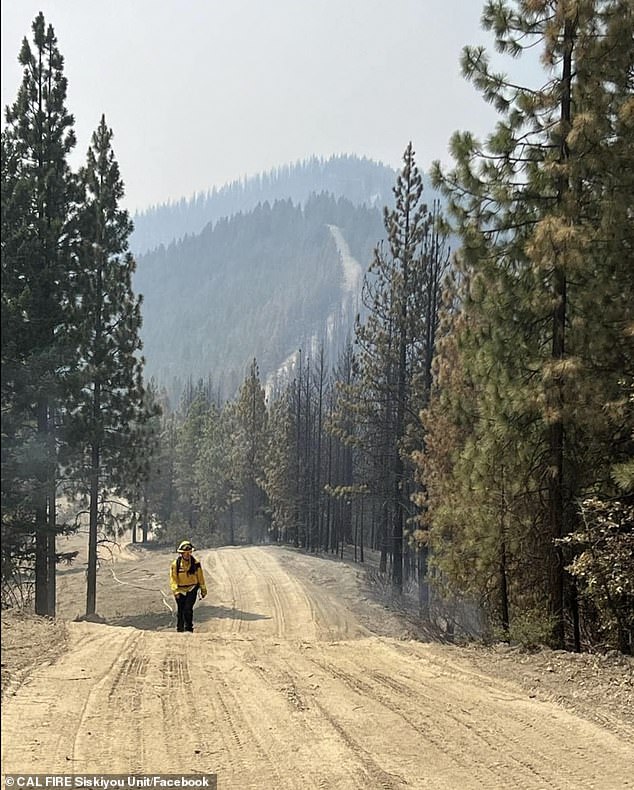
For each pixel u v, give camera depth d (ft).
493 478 44.14
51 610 81.30
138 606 93.61
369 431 105.50
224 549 173.47
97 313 89.86
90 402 83.46
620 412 38.55
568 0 40.96
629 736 23.15
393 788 18.29
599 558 35.01
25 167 77.87
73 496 88.63
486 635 45.34
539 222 41.14
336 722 23.29
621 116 40.32
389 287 98.99
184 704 24.03
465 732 23.03
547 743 22.31
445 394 53.06
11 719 20.95
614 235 40.50
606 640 42.78
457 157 44.27
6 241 65.77
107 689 25.05
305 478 200.64
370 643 37.76
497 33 43.57
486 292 45.06
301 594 93.15
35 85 79.25
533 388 41.73
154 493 233.96
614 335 41.42
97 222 81.00
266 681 28.02
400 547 98.48
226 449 233.76
